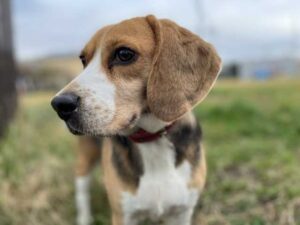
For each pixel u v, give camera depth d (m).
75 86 0.30
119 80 0.31
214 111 0.93
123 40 0.31
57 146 0.68
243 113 0.91
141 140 0.35
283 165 0.56
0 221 0.47
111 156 0.37
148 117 0.34
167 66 0.32
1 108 0.68
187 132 0.36
